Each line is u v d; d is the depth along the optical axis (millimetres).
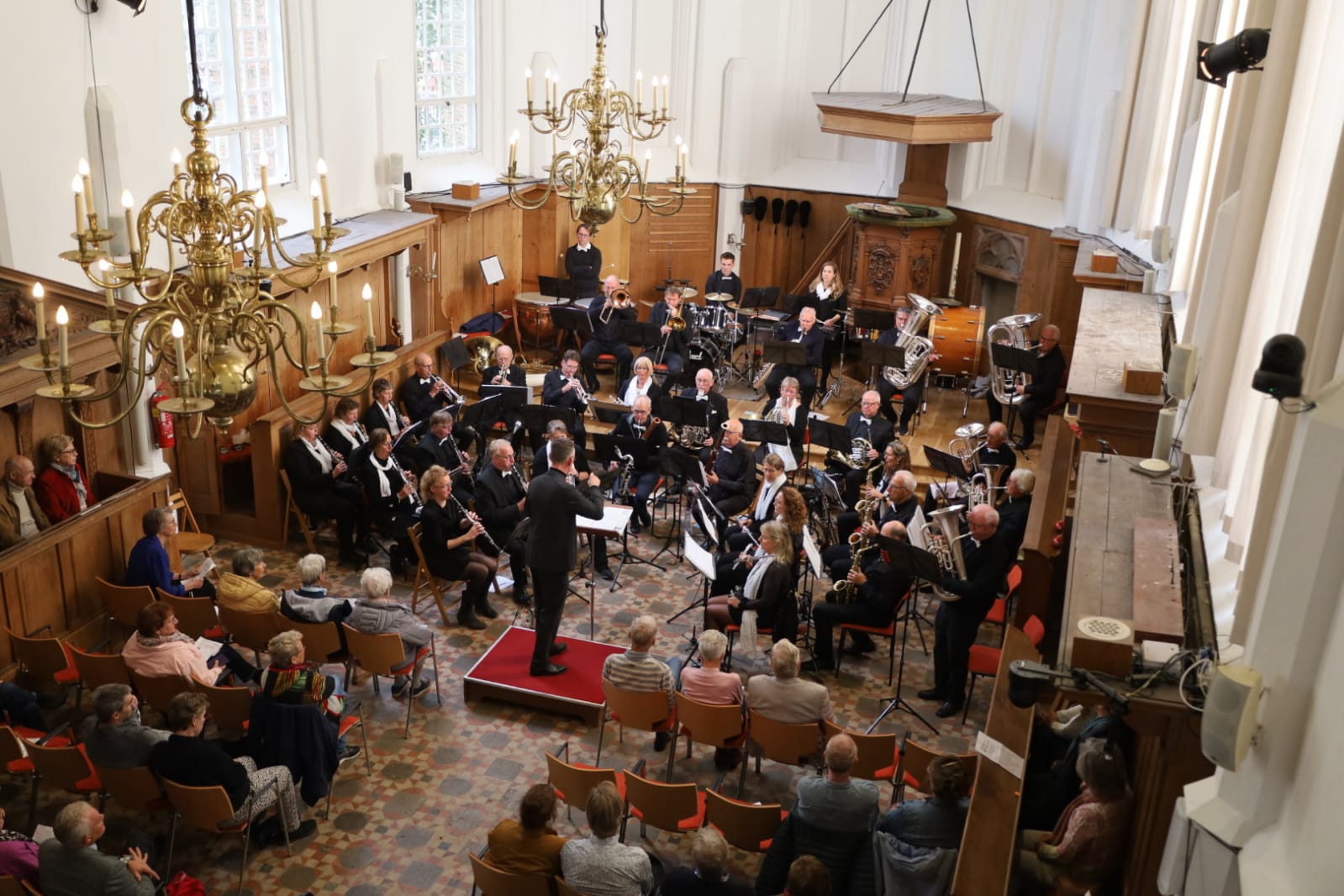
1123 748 7156
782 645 7836
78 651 8094
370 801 8102
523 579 10828
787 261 18922
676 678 8812
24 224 10078
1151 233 13172
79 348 9188
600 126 9352
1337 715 3740
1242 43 6910
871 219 16359
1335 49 5859
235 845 7594
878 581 9531
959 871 6051
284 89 13516
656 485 12602
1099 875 6309
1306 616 4125
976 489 10484
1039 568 9062
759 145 18641
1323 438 4059
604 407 12969
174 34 11555
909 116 15547
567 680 9281
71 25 10273
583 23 17469
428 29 15820
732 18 17938
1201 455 7434
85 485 9883
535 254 17594
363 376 12695
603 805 6133
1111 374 10258
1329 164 5898
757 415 14867
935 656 9422
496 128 17000
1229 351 7074
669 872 6516
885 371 14461
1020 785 6777
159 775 6930
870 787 6559
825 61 18266
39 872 6223
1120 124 14133
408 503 11164
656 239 18656
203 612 8961
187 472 11656
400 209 15156
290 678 7434
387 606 8719
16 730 7590
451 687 9492
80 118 10500
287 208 13664
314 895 7211
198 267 4777
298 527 11945
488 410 12508
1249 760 4332
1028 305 16484
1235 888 4328
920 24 17484
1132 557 7125
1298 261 6102
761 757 8625
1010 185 17031
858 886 6434
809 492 11805
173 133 11688
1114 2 14641
